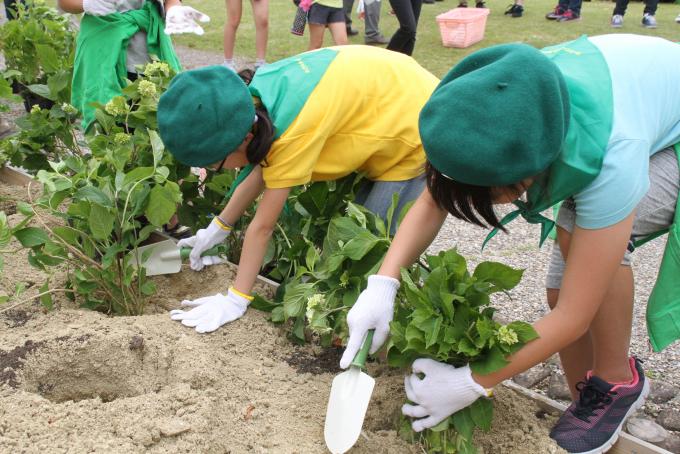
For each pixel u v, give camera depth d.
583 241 1.75
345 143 2.61
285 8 12.38
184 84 2.28
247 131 2.29
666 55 1.92
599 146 1.66
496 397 2.30
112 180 2.78
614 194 1.66
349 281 2.39
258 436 2.12
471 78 1.57
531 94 1.52
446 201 1.72
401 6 6.71
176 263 3.03
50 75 4.13
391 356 2.11
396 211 2.78
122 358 2.40
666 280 2.04
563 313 1.82
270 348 2.61
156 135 2.76
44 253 2.65
